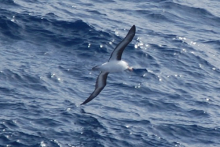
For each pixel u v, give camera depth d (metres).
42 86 59.84
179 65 68.44
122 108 57.34
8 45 68.06
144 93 60.97
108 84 61.88
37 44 69.19
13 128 51.03
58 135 50.81
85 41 70.31
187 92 62.50
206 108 59.34
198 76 66.56
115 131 52.62
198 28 80.69
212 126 55.59
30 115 53.75
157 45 72.19
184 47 72.94
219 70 68.50
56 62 65.44
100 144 50.12
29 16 74.56
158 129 54.03
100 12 80.94
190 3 88.38
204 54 71.94
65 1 83.38
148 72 65.38
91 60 66.62
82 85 61.25
